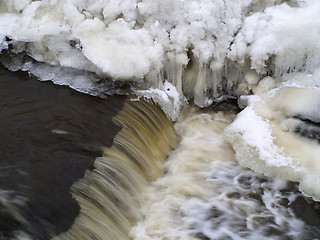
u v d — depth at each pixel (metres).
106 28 5.27
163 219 4.34
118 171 4.29
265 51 5.23
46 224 3.56
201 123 5.36
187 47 5.27
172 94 5.31
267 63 5.38
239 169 4.82
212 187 4.67
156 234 4.20
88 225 3.77
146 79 5.18
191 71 5.49
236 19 5.42
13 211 3.51
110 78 5.06
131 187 4.37
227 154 4.98
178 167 4.84
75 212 3.74
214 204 4.52
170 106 5.24
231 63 5.45
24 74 5.07
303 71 5.32
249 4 5.54
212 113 5.50
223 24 5.33
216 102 5.64
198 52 5.25
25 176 3.83
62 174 3.95
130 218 4.22
